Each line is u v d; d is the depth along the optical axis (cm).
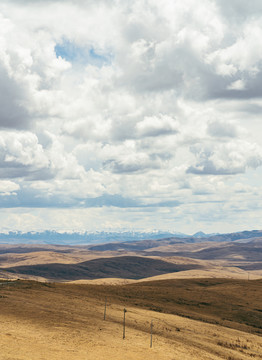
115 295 9869
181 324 7019
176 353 4550
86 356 3769
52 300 7094
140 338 5056
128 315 6900
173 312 8475
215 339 6322
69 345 4088
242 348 6091
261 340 7088
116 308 7506
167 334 5841
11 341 3894
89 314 6206
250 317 9275
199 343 5712
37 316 5375
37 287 9038
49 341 4125
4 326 4512
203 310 9600
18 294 7312
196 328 6931
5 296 6838
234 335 7044
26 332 4372
